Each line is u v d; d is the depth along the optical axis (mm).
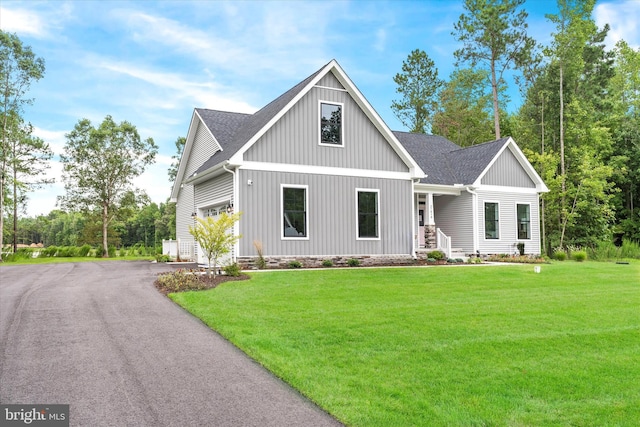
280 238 16344
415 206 23031
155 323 7906
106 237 41469
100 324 7816
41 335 7133
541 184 24438
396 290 11312
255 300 9719
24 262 28047
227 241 13359
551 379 5621
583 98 34562
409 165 19203
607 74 37219
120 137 42250
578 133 30469
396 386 5254
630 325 8234
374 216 18297
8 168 34312
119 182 42719
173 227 58656
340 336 7105
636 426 4516
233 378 5480
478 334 7410
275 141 16453
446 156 26109
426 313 8781
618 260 26047
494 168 23344
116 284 12234
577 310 9398
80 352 6332
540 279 13922
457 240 23266
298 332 7281
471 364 6059
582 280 14016
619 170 33688
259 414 4539
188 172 24547
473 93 42438
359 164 18062
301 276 13438
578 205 28156
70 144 40719
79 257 37781
